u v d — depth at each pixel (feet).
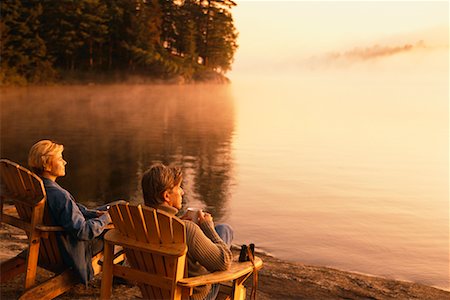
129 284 15.62
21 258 15.35
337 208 37.40
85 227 13.64
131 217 11.59
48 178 13.89
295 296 16.34
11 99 181.37
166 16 351.25
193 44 357.41
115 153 64.18
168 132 92.89
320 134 98.22
